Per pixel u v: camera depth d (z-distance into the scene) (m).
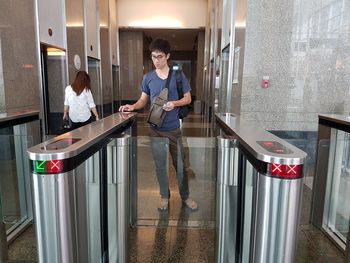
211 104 7.08
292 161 0.93
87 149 1.17
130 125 2.18
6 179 2.27
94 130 1.42
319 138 2.34
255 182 1.08
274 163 0.94
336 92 3.27
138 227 2.49
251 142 1.15
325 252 2.15
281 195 0.95
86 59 5.96
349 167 2.15
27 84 3.46
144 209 2.77
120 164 1.74
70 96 3.97
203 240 2.31
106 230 1.65
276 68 3.26
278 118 3.32
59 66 4.70
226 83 4.66
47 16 4.06
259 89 3.29
